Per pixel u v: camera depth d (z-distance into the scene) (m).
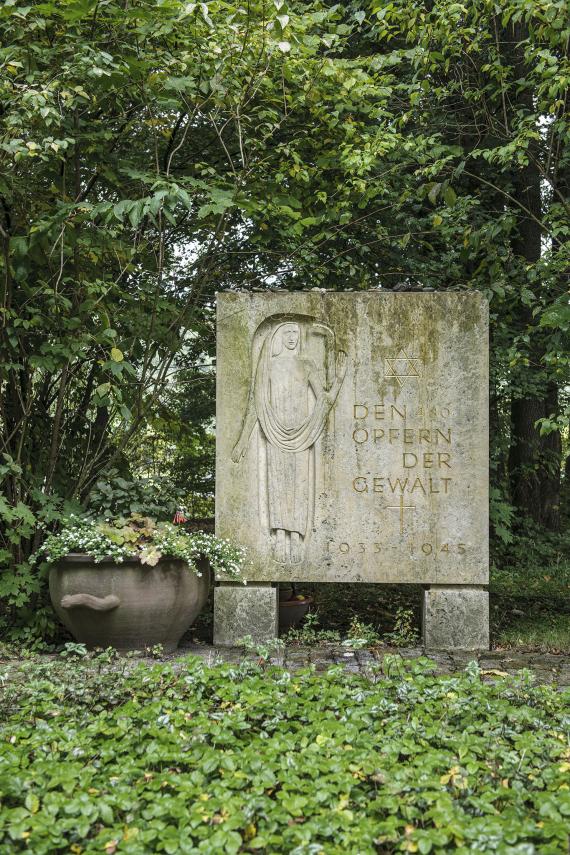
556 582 11.16
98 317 7.63
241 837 3.34
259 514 7.25
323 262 9.20
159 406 8.73
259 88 7.77
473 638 7.16
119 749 4.12
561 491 18.11
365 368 7.28
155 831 3.29
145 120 7.43
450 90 8.65
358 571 7.21
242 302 7.30
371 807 3.47
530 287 9.05
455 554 7.19
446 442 7.23
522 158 7.48
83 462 7.75
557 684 5.64
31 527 7.37
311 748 4.07
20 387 7.41
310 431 7.25
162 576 6.55
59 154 6.40
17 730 4.44
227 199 6.88
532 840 3.31
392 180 9.42
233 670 5.27
